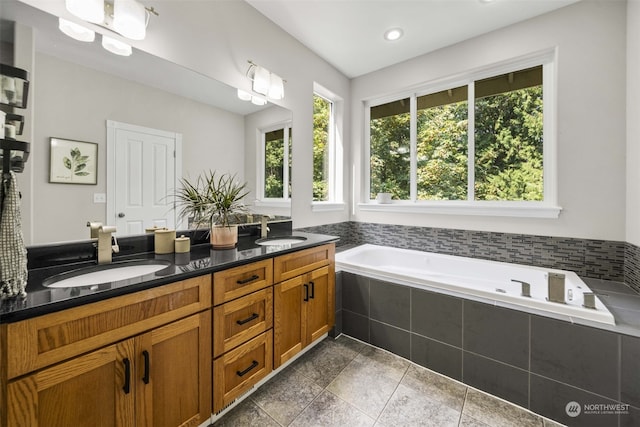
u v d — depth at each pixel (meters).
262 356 1.45
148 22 1.44
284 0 1.94
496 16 2.09
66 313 0.79
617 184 1.84
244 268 1.34
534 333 1.39
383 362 1.80
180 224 1.63
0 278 0.79
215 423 1.29
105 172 1.32
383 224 3.02
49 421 0.76
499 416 1.36
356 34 2.33
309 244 1.77
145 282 0.96
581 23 1.93
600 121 1.88
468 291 1.65
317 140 2.97
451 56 2.49
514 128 2.31
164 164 1.56
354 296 2.09
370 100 3.17
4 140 0.91
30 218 1.09
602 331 1.23
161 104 1.54
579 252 1.97
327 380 1.61
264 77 2.01
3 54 1.04
